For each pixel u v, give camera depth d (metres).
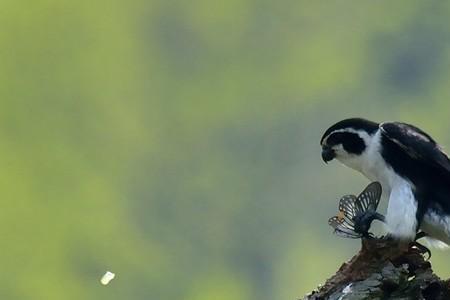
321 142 13.80
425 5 55.53
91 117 50.44
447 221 13.15
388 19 56.19
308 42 57.09
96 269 40.12
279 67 54.91
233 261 42.72
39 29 52.41
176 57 56.38
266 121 50.69
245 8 57.22
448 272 30.95
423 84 54.28
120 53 54.25
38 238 40.22
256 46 56.97
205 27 56.22
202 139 50.00
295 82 53.97
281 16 57.25
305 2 57.94
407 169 13.30
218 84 54.09
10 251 39.41
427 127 52.62
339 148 13.65
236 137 50.38
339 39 56.97
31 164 45.47
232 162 48.81
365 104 53.50
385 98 54.00
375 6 56.72
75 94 51.16
